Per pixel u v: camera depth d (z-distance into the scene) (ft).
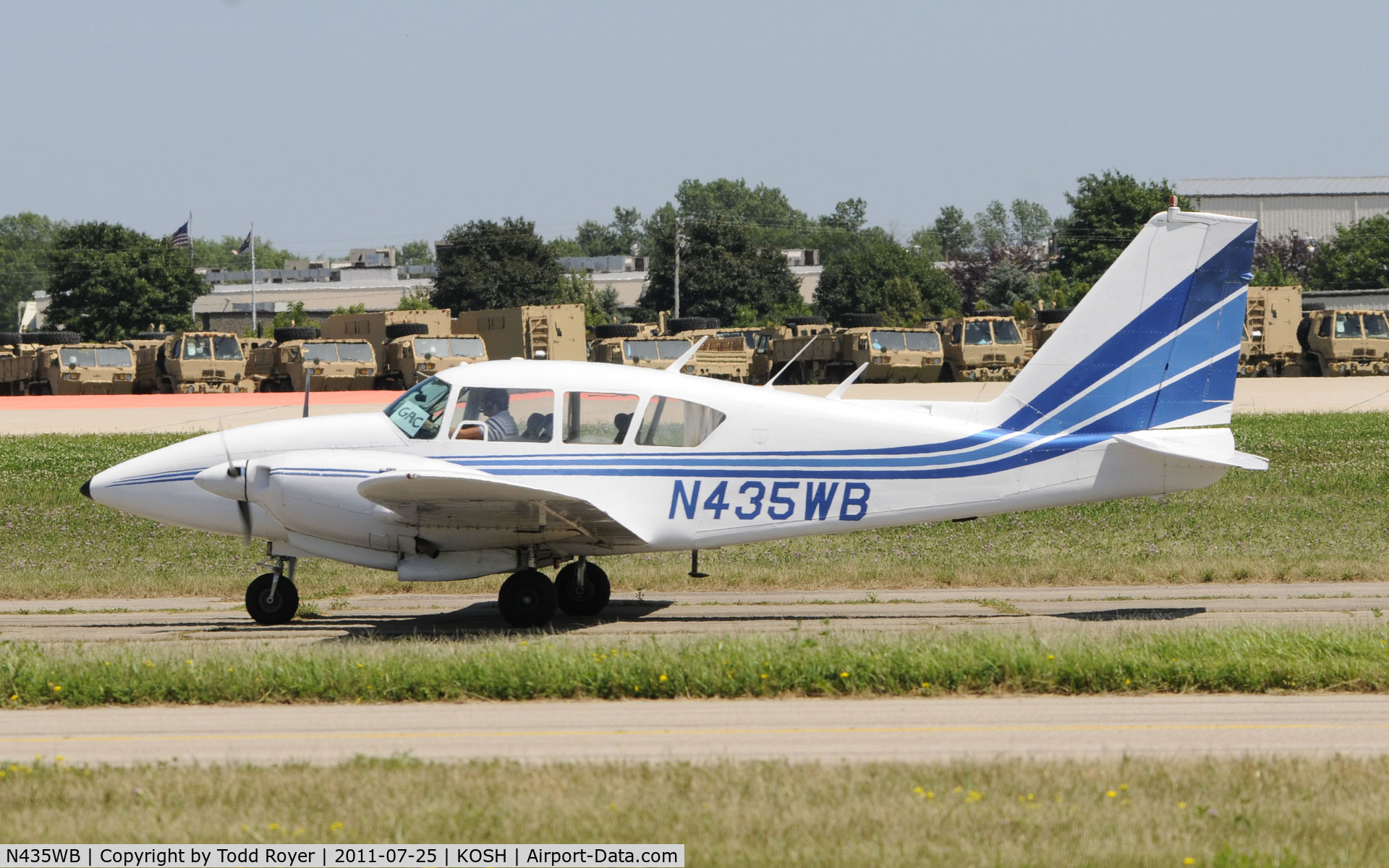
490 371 139.44
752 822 69.51
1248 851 65.62
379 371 537.65
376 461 135.03
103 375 517.14
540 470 136.46
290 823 70.64
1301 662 104.42
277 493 134.10
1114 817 70.23
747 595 163.63
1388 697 100.42
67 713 98.48
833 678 104.06
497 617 149.28
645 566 182.29
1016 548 199.82
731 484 137.80
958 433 138.92
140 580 172.04
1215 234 136.98
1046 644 111.04
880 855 65.16
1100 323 138.31
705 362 539.29
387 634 137.69
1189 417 138.41
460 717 96.53
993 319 543.39
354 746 87.86
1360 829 68.23
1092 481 138.72
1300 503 235.40
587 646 113.80
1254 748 85.76
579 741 88.99
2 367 575.38
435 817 70.69
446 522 132.98
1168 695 102.01
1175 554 190.39
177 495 141.90
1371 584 166.20
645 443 137.69
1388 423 344.69
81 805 73.87
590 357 554.46
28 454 301.43
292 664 105.50
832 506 138.72
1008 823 69.05
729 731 91.50
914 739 88.69
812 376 568.41
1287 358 549.13
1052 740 88.22
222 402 469.16
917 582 170.19
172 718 96.84
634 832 68.39
